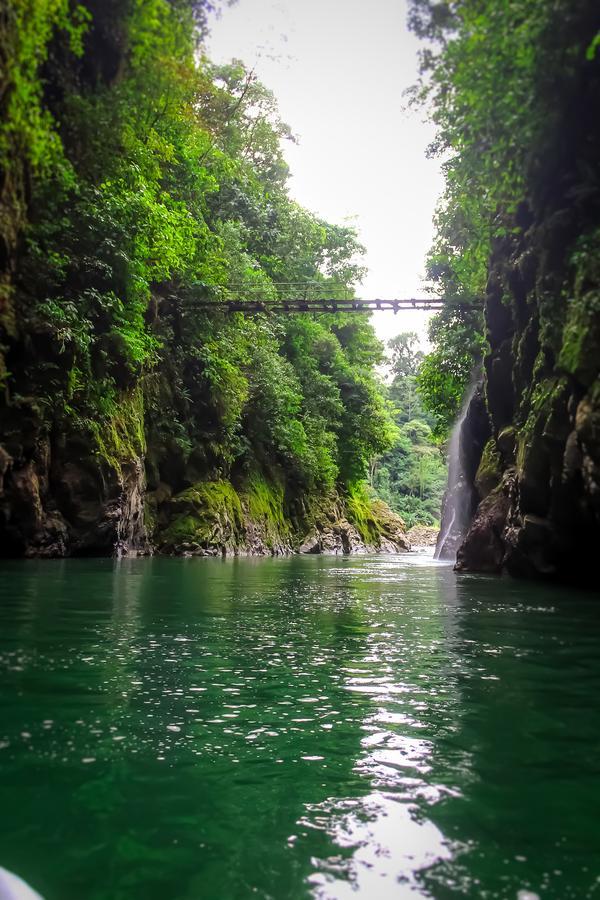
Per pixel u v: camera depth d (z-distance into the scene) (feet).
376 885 6.20
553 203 35.76
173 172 73.26
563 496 35.76
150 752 9.43
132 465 59.88
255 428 102.68
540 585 39.22
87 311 48.32
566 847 6.98
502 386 51.06
